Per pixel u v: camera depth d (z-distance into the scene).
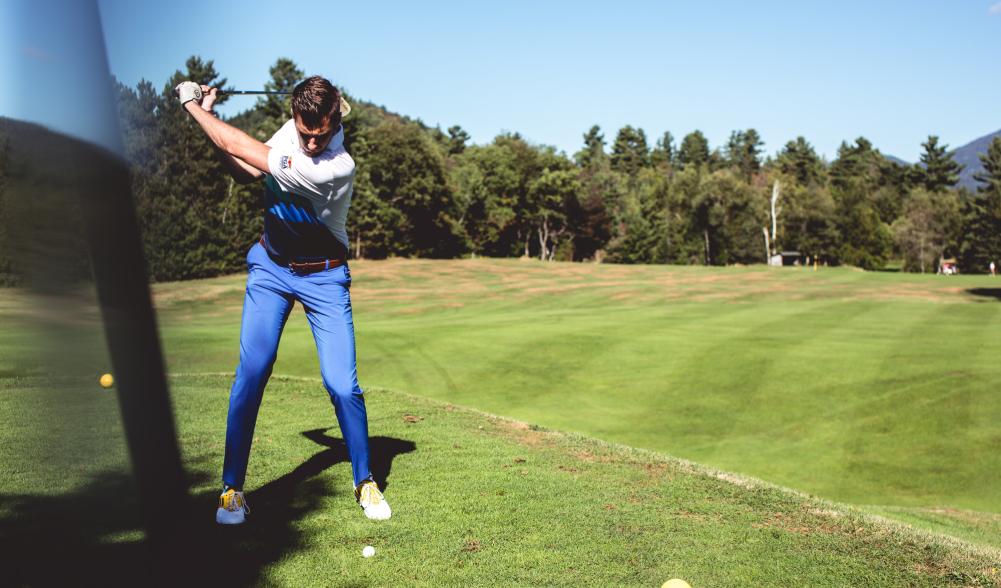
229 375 8.44
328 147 3.59
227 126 3.59
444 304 35.34
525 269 54.56
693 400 13.70
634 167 135.12
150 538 3.23
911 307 26.59
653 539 3.93
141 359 2.78
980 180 80.00
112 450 3.21
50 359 2.39
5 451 3.84
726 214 81.94
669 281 45.41
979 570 3.87
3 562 2.93
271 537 3.56
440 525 3.88
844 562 3.83
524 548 3.65
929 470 10.78
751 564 3.70
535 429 6.75
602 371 15.52
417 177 69.62
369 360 16.42
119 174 2.15
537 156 86.44
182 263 32.94
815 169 115.69
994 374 14.77
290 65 53.78
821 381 14.58
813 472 10.70
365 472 4.00
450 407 7.50
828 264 83.38
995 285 38.91
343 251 3.97
